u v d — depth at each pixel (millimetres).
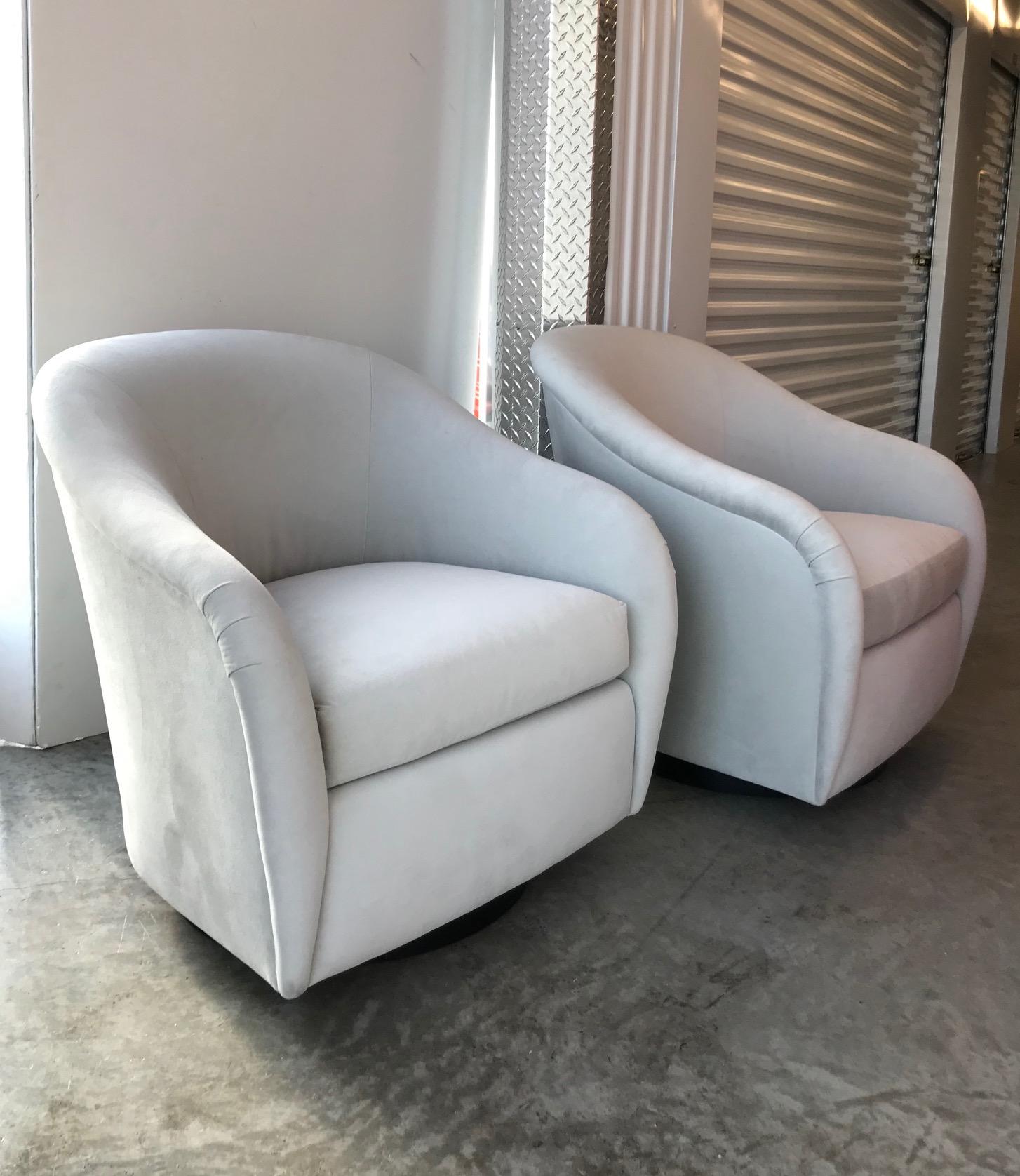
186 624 1191
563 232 2598
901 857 1854
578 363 2068
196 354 1655
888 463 2336
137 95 1898
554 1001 1437
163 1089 1249
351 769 1246
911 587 1950
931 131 5027
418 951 1541
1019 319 7070
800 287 3996
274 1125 1198
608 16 2506
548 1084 1277
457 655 1354
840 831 1947
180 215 2014
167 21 1916
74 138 1822
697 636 1944
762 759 1917
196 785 1285
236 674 1133
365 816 1271
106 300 1936
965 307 5621
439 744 1345
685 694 1996
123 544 1234
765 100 3477
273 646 1138
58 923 1566
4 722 2119
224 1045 1328
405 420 1868
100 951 1508
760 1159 1171
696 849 1870
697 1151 1181
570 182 2564
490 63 2594
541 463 1748
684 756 2031
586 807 1573
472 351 2766
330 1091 1254
